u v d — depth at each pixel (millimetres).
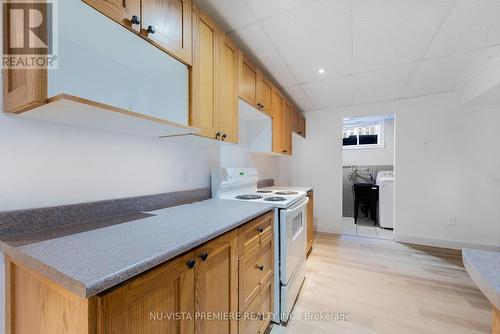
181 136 1342
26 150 850
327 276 2174
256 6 1372
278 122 2564
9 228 795
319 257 2631
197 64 1249
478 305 1702
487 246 2750
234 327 1091
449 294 1854
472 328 1463
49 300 615
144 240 785
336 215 3588
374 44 1771
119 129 1112
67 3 719
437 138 2967
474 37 1662
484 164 2762
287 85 2623
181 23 1140
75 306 541
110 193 1134
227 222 1044
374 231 3686
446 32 1606
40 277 639
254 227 1298
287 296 1568
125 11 857
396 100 3176
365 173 4664
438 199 2973
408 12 1411
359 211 4660
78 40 960
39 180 884
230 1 1329
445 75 2355
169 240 787
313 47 1819
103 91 1082
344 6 1365
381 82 2543
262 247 1394
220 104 1461
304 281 2082
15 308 738
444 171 2939
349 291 1915
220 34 1467
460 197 2871
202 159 1824
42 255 645
